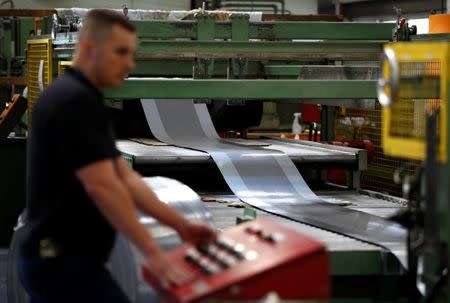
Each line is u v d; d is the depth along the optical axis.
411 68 3.39
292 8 17.59
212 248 3.11
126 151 6.73
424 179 3.19
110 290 3.53
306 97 5.37
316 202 5.84
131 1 16.39
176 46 5.75
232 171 6.29
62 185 3.41
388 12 16.17
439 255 3.15
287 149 7.07
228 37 6.08
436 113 3.27
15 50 11.60
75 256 3.46
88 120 3.28
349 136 7.56
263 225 3.23
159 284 3.03
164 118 8.12
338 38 6.28
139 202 3.54
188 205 4.46
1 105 11.31
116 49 3.40
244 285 2.79
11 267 5.16
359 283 4.17
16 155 8.80
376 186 6.98
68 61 6.79
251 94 5.34
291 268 2.84
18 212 8.84
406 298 4.00
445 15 7.16
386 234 4.60
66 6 15.89
